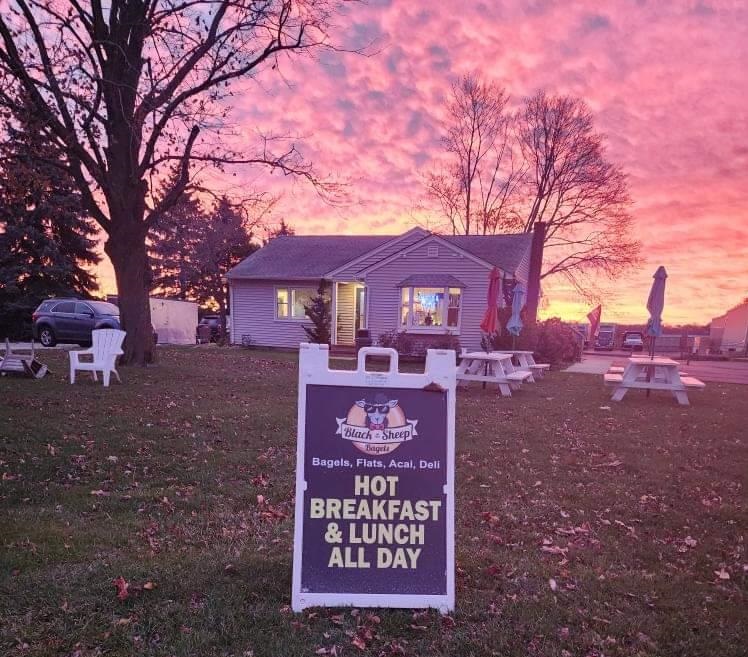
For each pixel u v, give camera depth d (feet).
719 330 141.38
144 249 43.80
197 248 133.39
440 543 9.43
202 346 80.84
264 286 78.43
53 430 21.44
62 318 68.64
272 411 27.07
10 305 86.38
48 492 14.97
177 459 18.52
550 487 16.75
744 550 12.50
